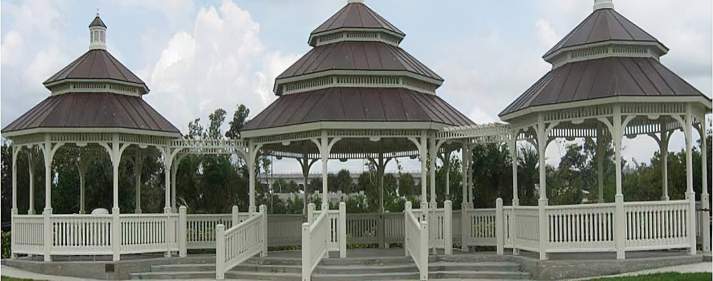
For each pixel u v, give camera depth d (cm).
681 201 1911
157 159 3703
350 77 2345
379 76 2352
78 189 3475
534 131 2219
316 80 2381
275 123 2278
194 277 2153
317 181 5238
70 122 2244
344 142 2612
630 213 1878
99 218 2220
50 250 2230
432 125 2211
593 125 2284
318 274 1998
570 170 4547
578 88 1945
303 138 2244
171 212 2462
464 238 2323
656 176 3309
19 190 3678
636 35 2034
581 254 2075
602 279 1694
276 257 2230
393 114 2206
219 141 2458
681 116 1916
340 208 2136
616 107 1881
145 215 2283
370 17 2527
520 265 2014
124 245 2227
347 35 2488
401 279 1981
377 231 2658
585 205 1906
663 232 1892
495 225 2220
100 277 2175
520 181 3300
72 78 2375
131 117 2316
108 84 2402
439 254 2177
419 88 2448
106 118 2262
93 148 2594
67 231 2227
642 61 2009
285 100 2419
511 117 2091
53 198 3450
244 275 2094
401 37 2581
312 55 2481
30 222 2295
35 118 2294
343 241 2127
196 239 2423
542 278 1902
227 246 2098
